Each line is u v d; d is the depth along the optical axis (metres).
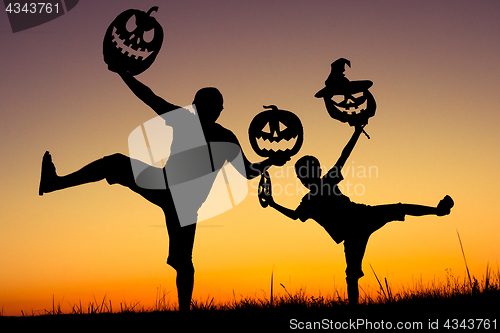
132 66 4.45
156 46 4.50
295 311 4.21
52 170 4.48
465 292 4.45
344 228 5.01
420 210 4.97
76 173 4.45
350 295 4.73
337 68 5.50
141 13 4.50
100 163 4.45
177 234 4.48
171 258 4.45
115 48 4.47
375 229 5.00
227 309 4.37
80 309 4.36
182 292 4.36
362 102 5.41
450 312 4.02
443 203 4.95
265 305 4.41
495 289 4.38
